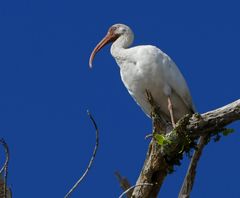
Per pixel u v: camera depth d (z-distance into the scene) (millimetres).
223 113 11930
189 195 12375
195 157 12383
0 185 9805
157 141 12164
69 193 8406
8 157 8672
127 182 12211
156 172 12352
